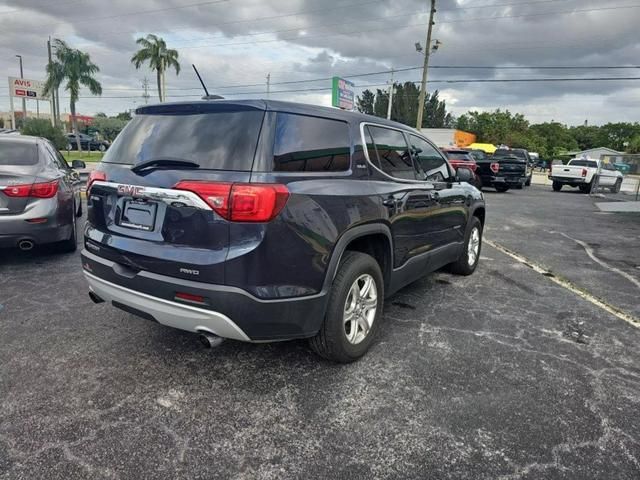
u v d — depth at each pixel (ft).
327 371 10.48
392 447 8.00
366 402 9.32
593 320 14.24
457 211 16.11
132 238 9.39
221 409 8.94
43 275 16.87
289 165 8.93
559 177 73.20
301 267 8.91
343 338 10.27
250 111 8.95
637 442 8.30
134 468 7.32
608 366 11.17
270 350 11.40
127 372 10.18
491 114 262.06
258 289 8.41
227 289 8.30
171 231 8.81
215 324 8.58
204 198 8.33
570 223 35.76
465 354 11.54
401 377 10.32
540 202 52.34
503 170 63.82
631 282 18.81
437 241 14.79
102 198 10.18
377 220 10.86
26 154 18.80
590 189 71.36
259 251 8.29
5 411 8.61
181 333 12.17
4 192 16.44
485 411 9.12
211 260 8.33
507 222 35.37
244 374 10.26
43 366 10.32
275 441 8.07
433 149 15.03
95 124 243.60
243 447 7.89
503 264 21.27
